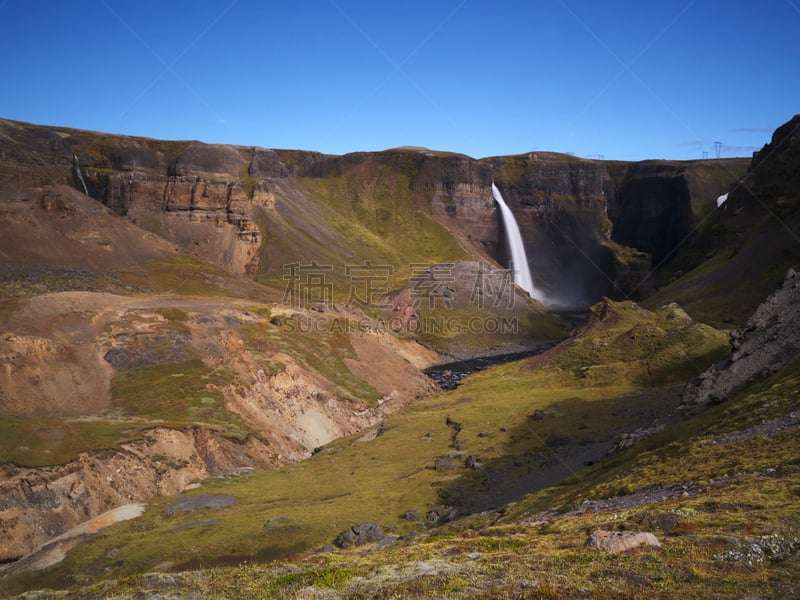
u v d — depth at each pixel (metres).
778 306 58.03
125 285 150.75
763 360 53.09
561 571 21.06
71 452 63.22
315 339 126.81
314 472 69.44
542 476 60.03
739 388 51.66
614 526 25.59
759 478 28.61
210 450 75.31
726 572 19.02
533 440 76.06
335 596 22.03
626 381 102.81
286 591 23.33
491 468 66.31
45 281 137.25
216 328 107.69
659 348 111.12
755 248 173.50
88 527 51.47
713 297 158.75
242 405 89.88
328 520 50.31
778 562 19.20
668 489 32.09
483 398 104.38
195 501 57.66
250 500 58.38
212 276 176.38
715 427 41.91
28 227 159.75
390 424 92.31
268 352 107.88
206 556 43.62
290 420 94.25
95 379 85.12
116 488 62.84
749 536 21.20
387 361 133.50
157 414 81.81
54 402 77.06
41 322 92.69
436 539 34.03
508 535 30.84
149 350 94.62
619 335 120.62
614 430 76.50
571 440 74.12
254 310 132.75
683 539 22.11
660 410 82.81
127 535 48.88
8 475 57.06
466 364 169.12
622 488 35.72
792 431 33.88
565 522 30.08
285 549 44.91
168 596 23.98
